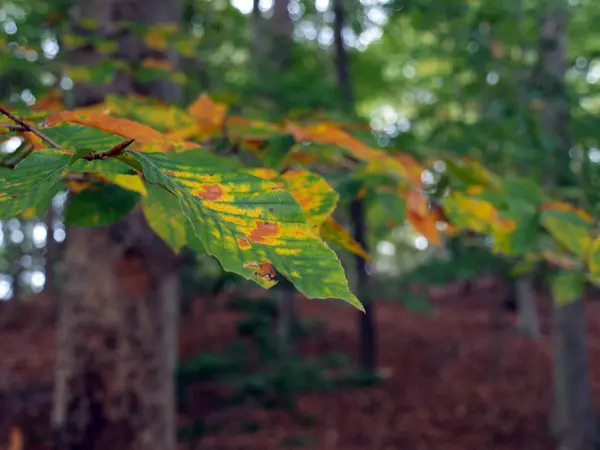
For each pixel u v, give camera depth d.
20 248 15.84
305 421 9.44
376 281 8.55
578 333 8.59
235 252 0.71
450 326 18.98
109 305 3.84
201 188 0.77
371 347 12.64
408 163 2.07
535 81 5.23
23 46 3.09
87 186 1.29
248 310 10.51
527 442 9.35
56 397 4.00
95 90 3.53
